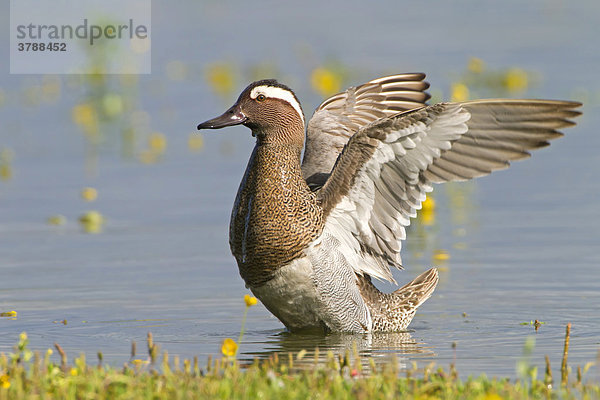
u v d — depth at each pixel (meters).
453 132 10.11
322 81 21.88
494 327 10.65
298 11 33.41
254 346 10.10
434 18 31.69
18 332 10.52
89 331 10.56
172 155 19.50
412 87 12.39
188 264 13.35
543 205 15.77
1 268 13.18
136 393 7.25
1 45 27.53
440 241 14.17
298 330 10.86
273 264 10.41
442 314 11.32
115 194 16.88
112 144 20.42
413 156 10.30
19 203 16.45
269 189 10.41
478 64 22.98
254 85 10.62
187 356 9.44
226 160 19.02
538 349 9.59
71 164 18.91
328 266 10.48
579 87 22.62
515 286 12.16
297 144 10.63
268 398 7.29
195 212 15.82
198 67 26.69
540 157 18.61
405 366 8.99
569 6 32.75
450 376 7.84
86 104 23.72
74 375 7.64
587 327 10.51
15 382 7.48
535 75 24.00
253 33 30.19
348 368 8.45
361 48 27.70
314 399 7.36
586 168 17.69
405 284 11.48
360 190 10.56
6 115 23.03
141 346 9.90
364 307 10.82
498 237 14.24
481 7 33.47
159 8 34.00
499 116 10.13
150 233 14.77
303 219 10.38
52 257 13.67
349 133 12.20
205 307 11.68
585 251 13.43
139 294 12.12
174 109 22.89
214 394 7.26
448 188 17.34
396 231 10.73
